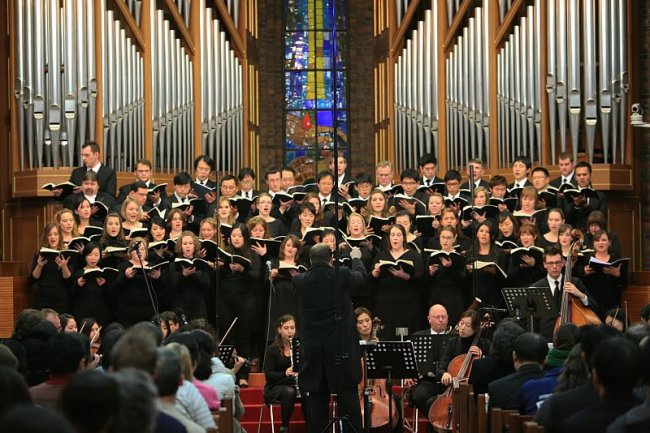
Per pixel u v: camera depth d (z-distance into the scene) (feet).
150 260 54.19
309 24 85.15
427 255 54.54
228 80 72.23
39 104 63.05
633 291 58.59
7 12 64.13
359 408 41.37
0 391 17.89
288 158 84.28
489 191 59.82
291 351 47.03
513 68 67.05
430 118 71.05
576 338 32.73
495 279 53.62
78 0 63.87
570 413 24.50
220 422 29.50
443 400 44.62
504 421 30.63
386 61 74.13
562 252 52.90
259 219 54.39
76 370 28.04
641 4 64.75
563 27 64.90
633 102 64.23
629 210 64.28
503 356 36.96
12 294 55.88
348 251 53.42
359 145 84.23
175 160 69.15
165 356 24.47
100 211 55.57
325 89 84.58
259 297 54.60
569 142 65.62
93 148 60.08
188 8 70.54
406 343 42.29
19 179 63.10
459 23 70.13
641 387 24.70
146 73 67.51
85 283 53.78
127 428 17.67
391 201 59.06
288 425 48.26
